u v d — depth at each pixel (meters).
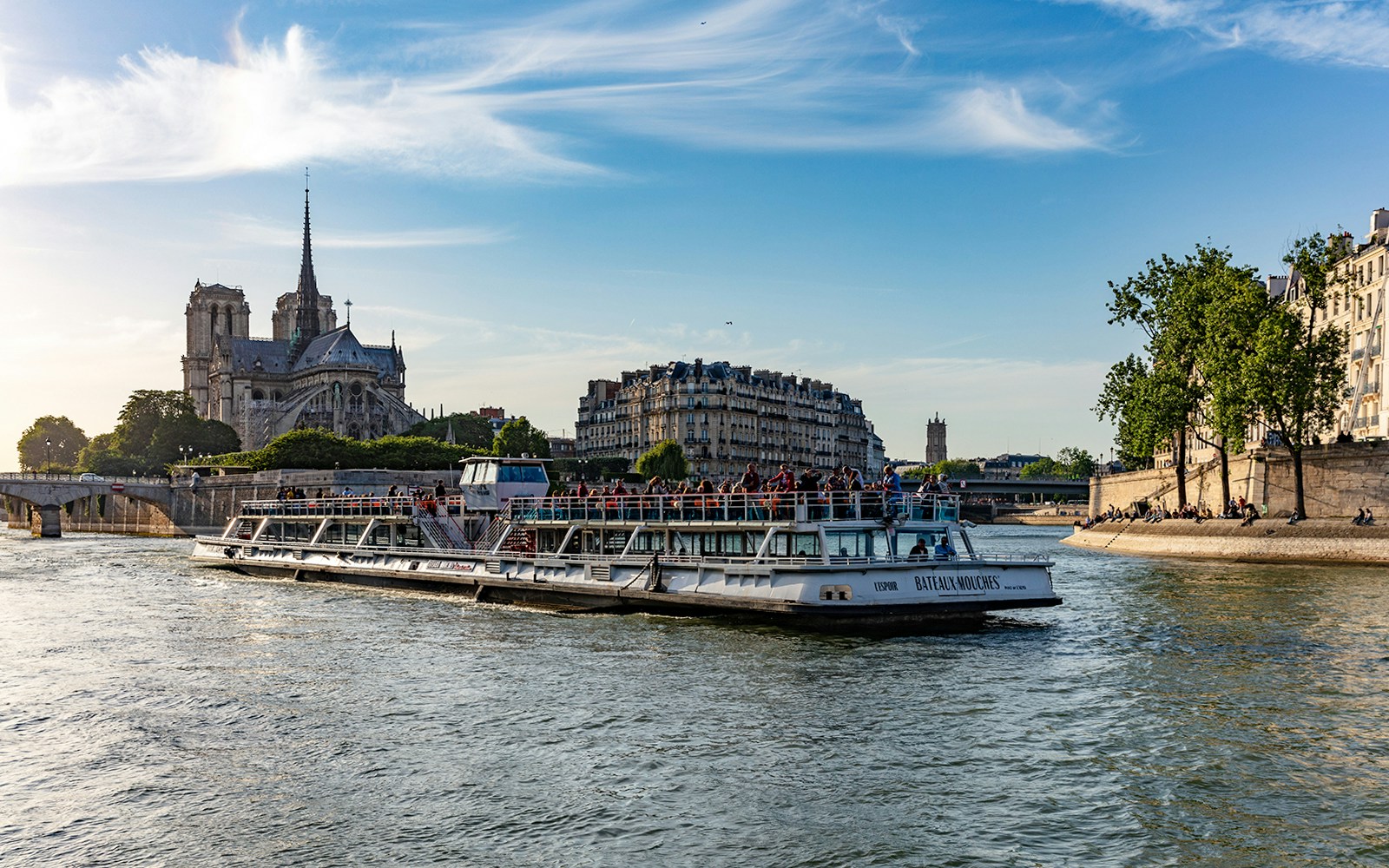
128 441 199.00
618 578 39.25
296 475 124.25
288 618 40.09
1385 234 88.62
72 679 28.45
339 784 19.05
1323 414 68.31
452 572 47.09
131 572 64.75
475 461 51.31
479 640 33.62
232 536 68.19
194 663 30.53
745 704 24.05
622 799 17.88
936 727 21.98
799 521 33.06
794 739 21.20
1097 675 26.84
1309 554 62.81
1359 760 19.64
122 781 19.47
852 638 32.12
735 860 15.34
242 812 17.70
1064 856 15.38
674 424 197.75
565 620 37.78
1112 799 17.67
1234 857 15.32
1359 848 15.59
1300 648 30.81
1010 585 34.09
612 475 166.88
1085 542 96.81
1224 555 68.50
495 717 23.38
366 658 30.86
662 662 28.95
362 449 157.88
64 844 16.52
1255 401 66.81
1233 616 37.41
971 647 30.86
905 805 17.45
